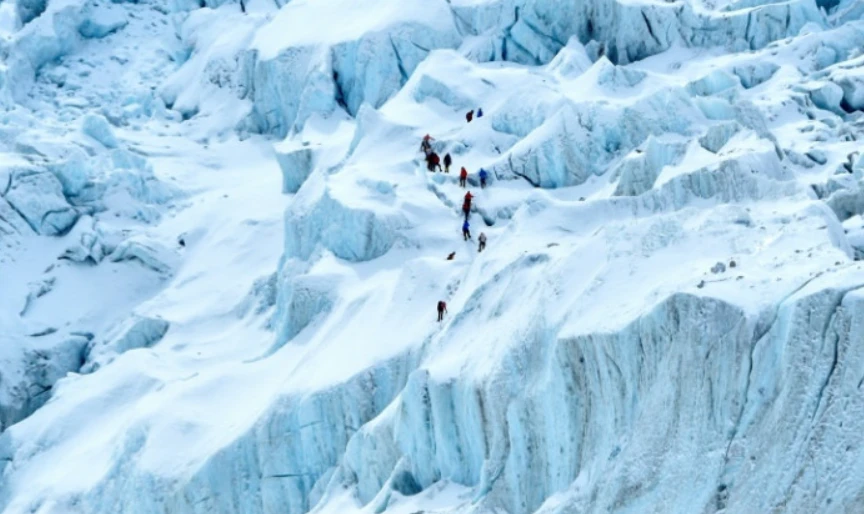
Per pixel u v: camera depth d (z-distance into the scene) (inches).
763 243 2343.8
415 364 3058.6
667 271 2354.8
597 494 2172.7
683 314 2116.1
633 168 3412.9
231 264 4547.2
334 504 2856.8
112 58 6284.5
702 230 2450.8
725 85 3971.5
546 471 2367.1
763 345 2007.9
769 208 2694.4
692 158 3189.0
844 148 3585.1
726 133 3368.6
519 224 3152.1
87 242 4795.8
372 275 3572.8
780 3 4805.6
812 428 1909.4
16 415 4311.0
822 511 1856.5
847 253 2480.3
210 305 4333.2
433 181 3858.3
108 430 3750.0
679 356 2107.5
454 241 3590.1
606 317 2300.7
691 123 3720.5
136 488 3255.4
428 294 3275.1
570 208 3134.8
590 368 2284.7
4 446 3892.7
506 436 2459.4
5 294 4630.9
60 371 4436.5
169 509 3193.9
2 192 4859.7
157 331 4311.0
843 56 4510.3
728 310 2064.5
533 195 3193.9
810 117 3981.3
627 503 2107.5
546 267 2691.9
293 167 4773.6
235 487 3149.6
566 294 2481.5
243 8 6338.6
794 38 4616.1
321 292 3602.4
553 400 2340.1
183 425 3348.9
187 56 6225.4
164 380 3843.5
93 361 4286.4
